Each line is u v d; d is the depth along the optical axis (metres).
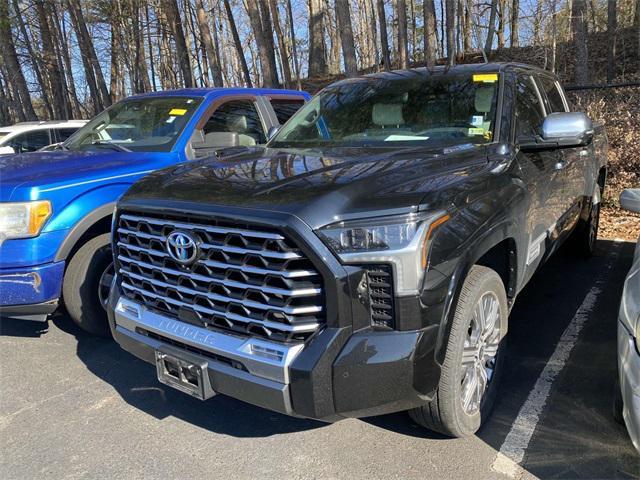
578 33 13.20
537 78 4.50
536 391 3.39
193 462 2.85
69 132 9.93
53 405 3.44
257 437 3.06
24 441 3.07
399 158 2.98
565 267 5.74
